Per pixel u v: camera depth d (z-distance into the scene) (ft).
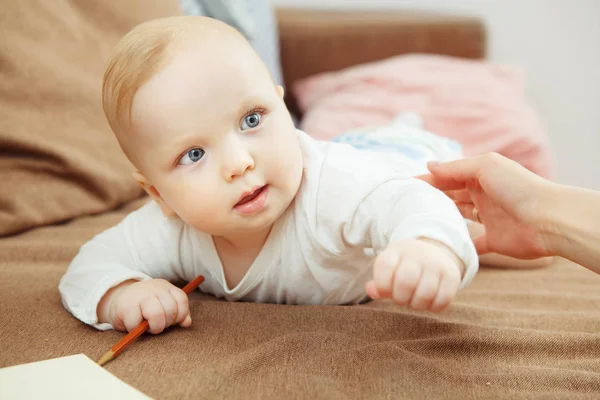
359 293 2.75
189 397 1.77
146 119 2.18
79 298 2.42
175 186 2.24
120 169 4.04
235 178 2.15
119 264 2.57
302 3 8.26
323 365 1.98
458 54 7.62
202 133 2.14
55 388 1.70
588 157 8.37
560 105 8.34
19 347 2.16
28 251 3.13
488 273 3.46
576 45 8.12
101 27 4.46
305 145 2.62
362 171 2.47
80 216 3.80
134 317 2.24
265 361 1.98
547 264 3.61
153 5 4.76
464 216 3.03
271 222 2.29
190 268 2.74
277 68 6.61
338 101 6.60
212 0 5.85
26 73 3.83
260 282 2.65
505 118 6.19
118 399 1.63
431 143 3.90
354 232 2.45
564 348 2.14
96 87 4.14
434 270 1.83
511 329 2.24
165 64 2.16
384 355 2.03
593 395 1.79
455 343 2.14
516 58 8.30
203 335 2.23
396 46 7.45
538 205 2.46
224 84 2.14
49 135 3.80
